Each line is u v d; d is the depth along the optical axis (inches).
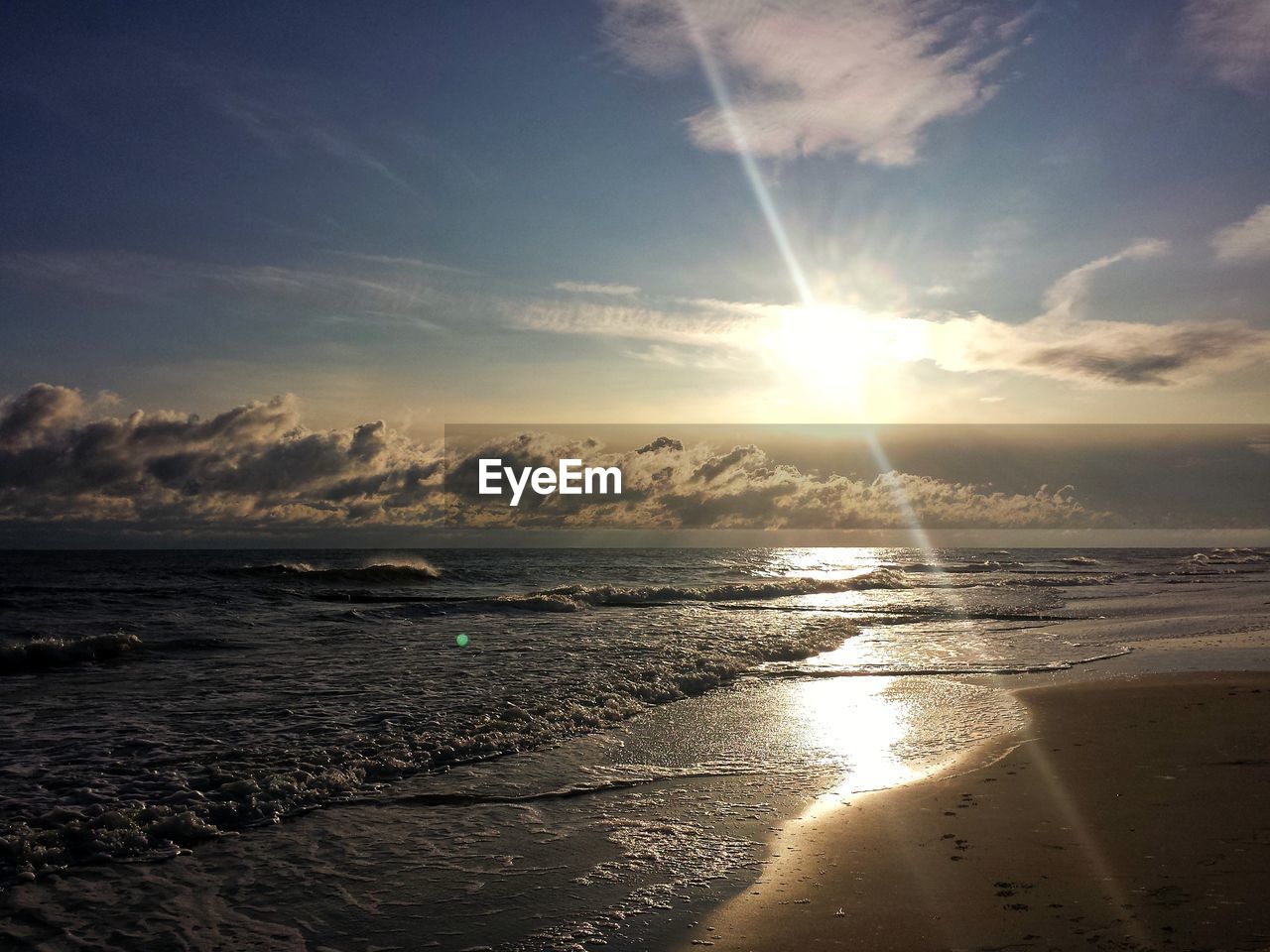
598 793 280.2
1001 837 230.2
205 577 1400.1
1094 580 1621.6
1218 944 162.2
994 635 739.4
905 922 178.5
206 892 202.2
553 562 2637.8
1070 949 162.2
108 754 312.2
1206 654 606.9
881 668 551.5
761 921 182.1
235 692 431.2
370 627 743.1
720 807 265.3
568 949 171.9
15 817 243.9
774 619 834.8
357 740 333.1
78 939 177.9
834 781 293.9
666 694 449.1
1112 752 324.8
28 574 1478.8
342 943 176.1
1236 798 262.1
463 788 283.7
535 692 430.0
